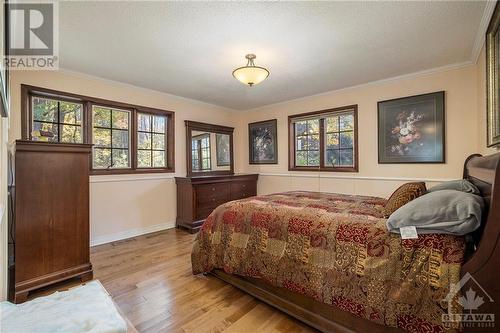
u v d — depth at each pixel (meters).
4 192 1.47
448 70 3.11
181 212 4.19
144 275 2.42
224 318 1.76
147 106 3.94
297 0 1.81
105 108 3.53
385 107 3.59
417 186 1.77
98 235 3.39
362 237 1.46
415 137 3.35
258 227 1.98
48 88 2.99
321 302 1.55
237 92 4.14
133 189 3.77
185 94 4.23
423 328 1.17
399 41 2.44
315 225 1.69
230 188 4.57
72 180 2.25
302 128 4.62
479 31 2.27
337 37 2.35
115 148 3.63
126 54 2.67
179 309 1.86
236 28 2.17
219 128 5.04
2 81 1.06
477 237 1.19
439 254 1.19
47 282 2.08
